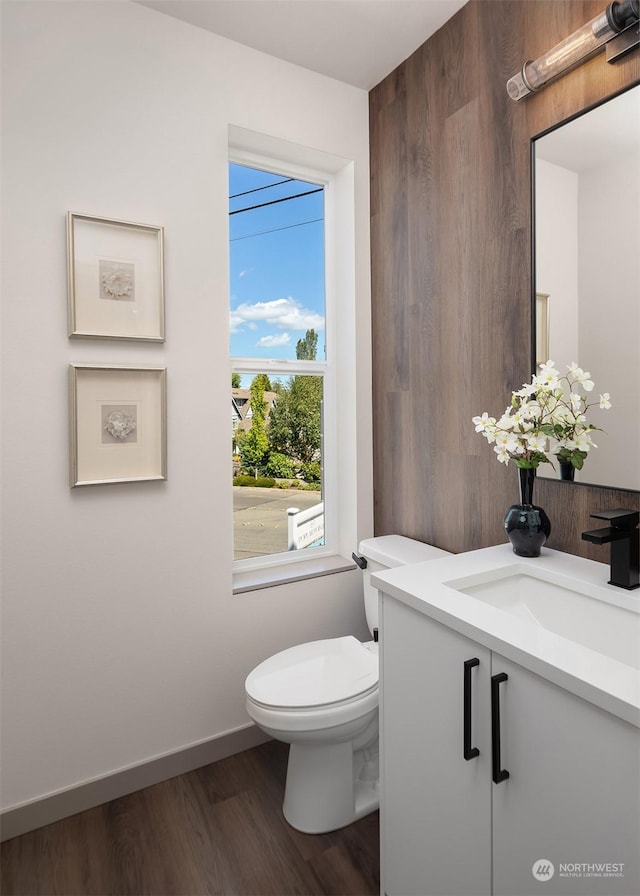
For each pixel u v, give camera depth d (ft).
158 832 5.38
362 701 5.08
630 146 4.25
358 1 5.72
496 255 5.53
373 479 7.72
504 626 3.27
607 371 4.45
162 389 5.96
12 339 5.22
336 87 7.16
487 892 3.35
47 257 5.35
